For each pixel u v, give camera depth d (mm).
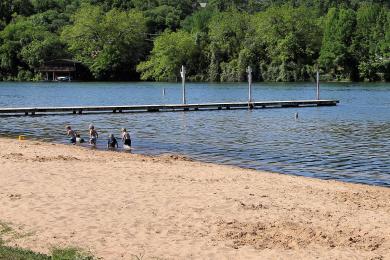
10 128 39500
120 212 15508
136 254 12242
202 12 172000
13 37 145250
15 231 13633
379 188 20469
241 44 133125
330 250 12766
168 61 134875
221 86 109000
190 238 13430
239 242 13180
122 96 79875
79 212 15422
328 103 63062
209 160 26969
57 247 12523
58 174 20359
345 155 28688
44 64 139750
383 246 13156
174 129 39531
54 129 39125
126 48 142750
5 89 98125
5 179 19250
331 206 16859
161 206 16203
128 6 181625
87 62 141250
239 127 41031
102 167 22125
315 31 133000
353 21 130500
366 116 50562
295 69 127500
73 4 183750
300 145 32188
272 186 19531
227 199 17172
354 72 128750
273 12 132375
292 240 13391
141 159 25188
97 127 40219
